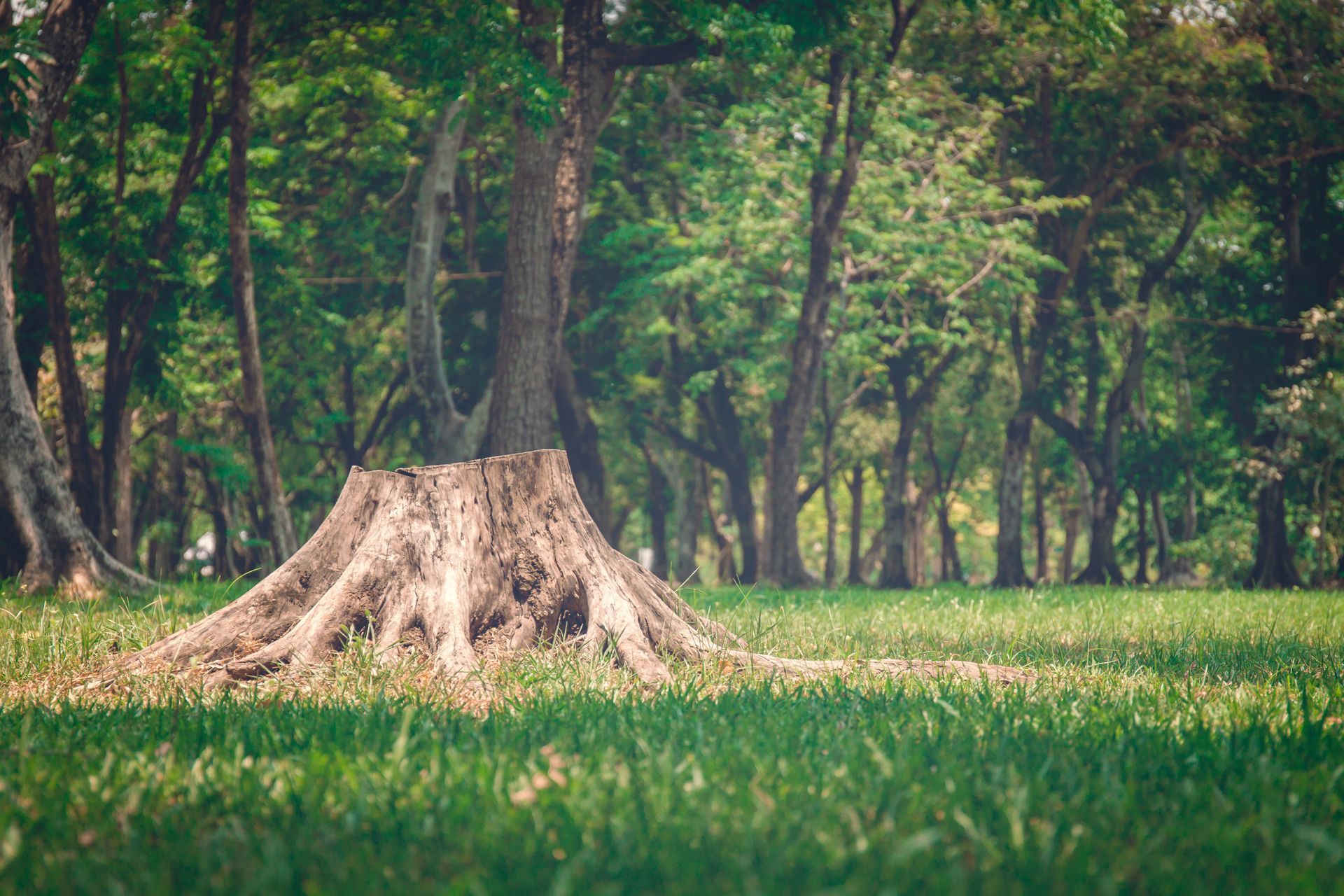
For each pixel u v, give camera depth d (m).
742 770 3.75
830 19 18.31
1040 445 39.12
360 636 6.76
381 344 30.02
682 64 24.97
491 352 26.70
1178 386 33.22
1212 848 3.04
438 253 22.66
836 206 23.12
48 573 13.64
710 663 6.92
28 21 13.73
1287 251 28.27
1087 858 2.88
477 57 15.66
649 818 3.17
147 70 18.95
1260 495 27.25
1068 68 26.19
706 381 27.33
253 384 17.94
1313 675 7.10
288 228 25.27
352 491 7.39
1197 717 4.89
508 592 7.27
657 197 27.50
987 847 2.92
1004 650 8.66
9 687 6.40
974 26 25.86
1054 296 28.91
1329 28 26.38
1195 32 25.33
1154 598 15.77
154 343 21.58
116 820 3.33
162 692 5.89
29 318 18.81
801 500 38.16
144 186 20.72
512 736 4.36
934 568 67.62
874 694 5.62
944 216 25.73
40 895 2.72
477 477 7.36
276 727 4.64
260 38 19.08
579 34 17.38
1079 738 4.46
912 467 41.94
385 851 2.96
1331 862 2.93
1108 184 27.83
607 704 5.12
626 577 7.50
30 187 17.22
